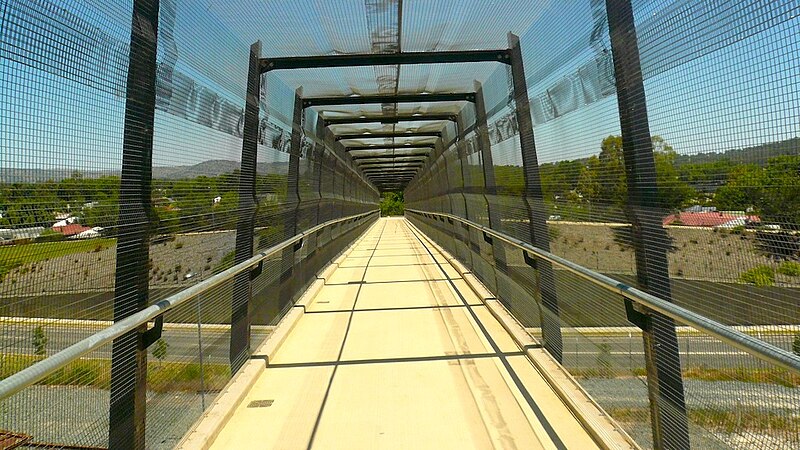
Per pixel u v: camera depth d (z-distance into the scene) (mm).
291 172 3934
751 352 860
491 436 1888
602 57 1702
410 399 2250
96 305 1264
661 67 1332
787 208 917
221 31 2289
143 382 1467
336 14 2762
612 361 1758
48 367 892
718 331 960
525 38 2723
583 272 1730
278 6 2561
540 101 2453
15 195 1015
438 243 8828
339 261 7012
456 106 5457
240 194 2533
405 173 15727
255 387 2430
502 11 2717
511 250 3346
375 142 8656
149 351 1588
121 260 1378
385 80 4203
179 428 1759
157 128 1607
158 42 1625
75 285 1183
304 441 1890
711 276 1128
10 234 999
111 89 1350
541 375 2486
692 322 1051
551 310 2547
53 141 1116
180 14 1818
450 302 4277
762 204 978
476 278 4977
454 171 6195
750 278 1009
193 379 1876
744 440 1105
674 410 1354
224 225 2268
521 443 1828
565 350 2334
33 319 1062
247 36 2855
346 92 4535
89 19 1256
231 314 2402
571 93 2016
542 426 1952
